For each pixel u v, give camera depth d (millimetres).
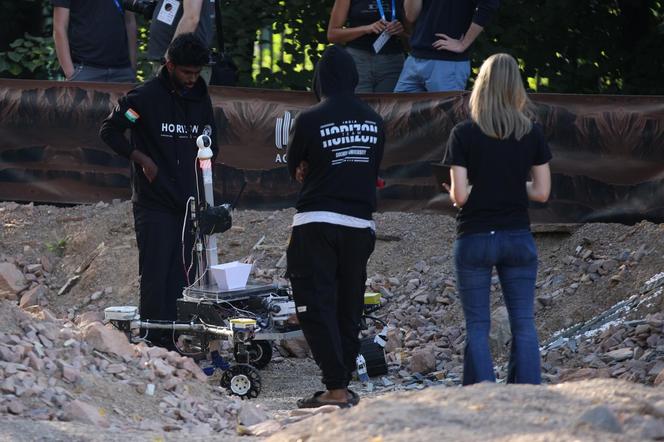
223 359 26000
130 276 32812
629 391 16109
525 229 20047
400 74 35812
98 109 35531
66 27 36531
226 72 35281
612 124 31344
